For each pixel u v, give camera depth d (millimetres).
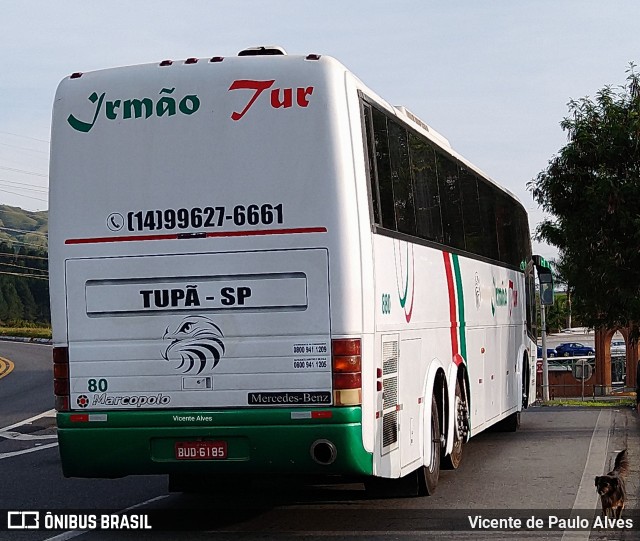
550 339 101125
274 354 8641
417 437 10383
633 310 21281
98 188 9031
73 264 9047
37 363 41969
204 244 8797
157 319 8867
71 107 9148
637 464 13438
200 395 8750
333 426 8492
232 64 8891
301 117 8719
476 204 14391
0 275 118062
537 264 21875
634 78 21641
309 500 10922
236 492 11320
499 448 15625
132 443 8844
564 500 10719
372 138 9297
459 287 12820
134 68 9102
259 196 8719
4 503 10953
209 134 8844
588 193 20781
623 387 64188
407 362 10055
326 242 8602
